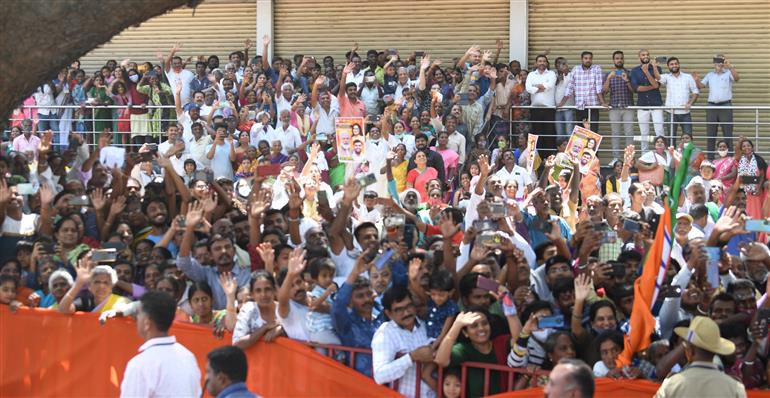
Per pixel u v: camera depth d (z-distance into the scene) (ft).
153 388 23.85
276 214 36.81
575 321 27.58
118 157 48.83
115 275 31.68
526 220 38.81
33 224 38.37
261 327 28.76
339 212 34.78
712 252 30.78
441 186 49.96
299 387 28.30
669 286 29.58
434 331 29.07
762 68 66.33
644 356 26.91
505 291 27.07
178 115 61.31
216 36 73.67
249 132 59.16
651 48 67.82
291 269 28.40
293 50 72.95
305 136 59.57
